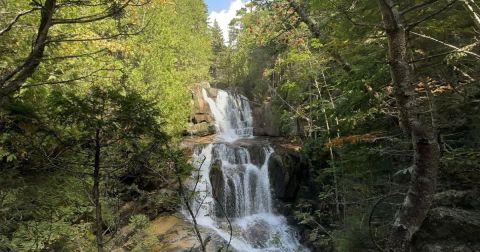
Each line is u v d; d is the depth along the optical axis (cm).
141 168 523
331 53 933
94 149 450
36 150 480
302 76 1256
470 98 782
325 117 1132
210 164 1828
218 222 1573
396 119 891
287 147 1878
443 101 788
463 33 835
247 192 1788
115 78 879
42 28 387
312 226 1488
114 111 436
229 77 3334
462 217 629
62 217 767
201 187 1666
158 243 1172
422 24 734
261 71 2522
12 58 570
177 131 1470
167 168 527
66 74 722
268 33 1175
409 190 338
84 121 412
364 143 947
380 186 1000
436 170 328
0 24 506
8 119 448
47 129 453
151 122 454
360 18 768
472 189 687
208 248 1244
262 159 1892
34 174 594
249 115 2700
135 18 856
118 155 493
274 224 1608
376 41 804
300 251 1338
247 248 1378
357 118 905
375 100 848
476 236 597
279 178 1762
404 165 891
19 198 608
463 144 780
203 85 2680
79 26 735
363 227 862
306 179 1712
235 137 2436
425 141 327
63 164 494
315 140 1241
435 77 826
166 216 1454
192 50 3044
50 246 775
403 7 703
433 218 653
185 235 1299
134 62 1565
